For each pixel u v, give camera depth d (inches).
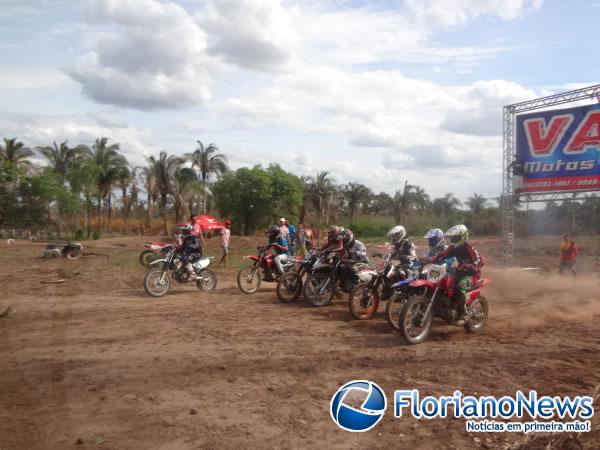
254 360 234.2
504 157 627.8
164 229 2066.9
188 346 257.9
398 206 2154.3
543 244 932.0
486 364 229.6
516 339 282.2
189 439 149.5
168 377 204.1
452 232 289.9
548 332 301.9
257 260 454.6
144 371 208.2
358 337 284.2
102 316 320.8
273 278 446.3
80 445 102.5
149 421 158.2
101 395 170.7
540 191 599.5
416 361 235.1
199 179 2151.8
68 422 103.9
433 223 1051.3
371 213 2426.2
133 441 143.1
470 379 208.2
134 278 507.8
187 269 458.0
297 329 303.6
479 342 275.0
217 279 539.5
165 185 2079.2
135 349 245.8
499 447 148.9
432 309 284.0
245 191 1972.2
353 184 2463.1
